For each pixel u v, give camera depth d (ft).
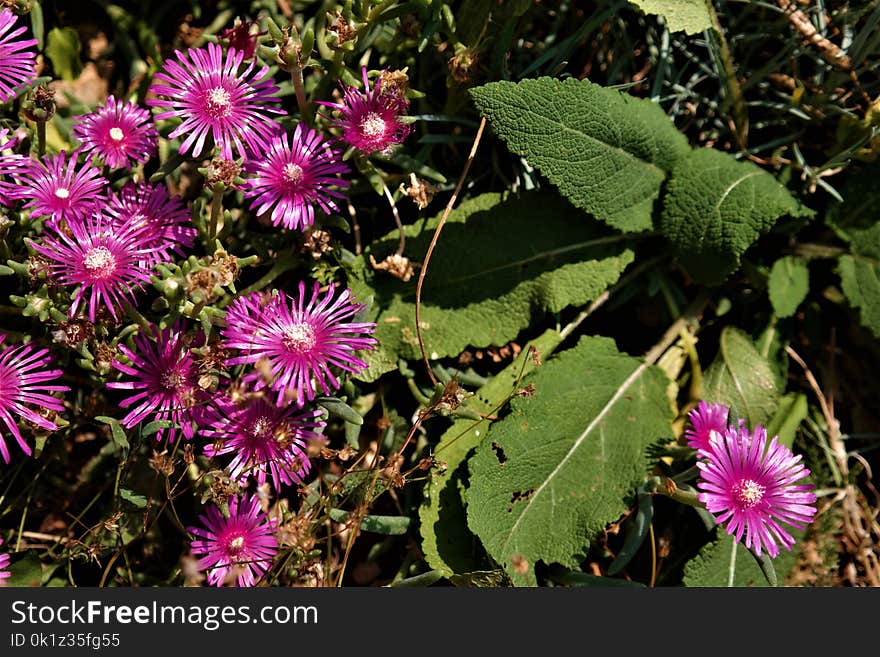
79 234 1.69
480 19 1.87
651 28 2.00
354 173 1.94
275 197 1.76
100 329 1.73
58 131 1.90
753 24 1.99
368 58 1.95
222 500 1.72
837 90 1.98
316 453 1.73
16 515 1.86
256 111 1.86
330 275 1.88
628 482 1.86
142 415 1.72
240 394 1.64
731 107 1.99
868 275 1.95
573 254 1.91
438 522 1.84
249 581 1.76
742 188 1.88
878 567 2.00
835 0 1.98
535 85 1.80
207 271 1.62
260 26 1.97
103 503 1.87
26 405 1.74
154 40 1.99
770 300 1.95
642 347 2.04
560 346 2.00
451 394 1.74
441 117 1.91
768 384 1.97
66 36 1.95
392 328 1.88
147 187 1.78
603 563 1.94
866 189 1.96
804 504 1.74
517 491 1.82
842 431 2.06
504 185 1.99
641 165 1.90
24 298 1.69
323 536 1.90
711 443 1.74
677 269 2.04
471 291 1.90
